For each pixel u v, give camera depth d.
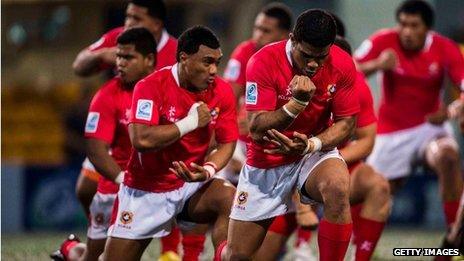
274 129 21.31
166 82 22.89
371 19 59.53
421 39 34.50
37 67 63.56
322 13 20.84
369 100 25.94
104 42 29.70
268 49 21.84
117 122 26.09
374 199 27.56
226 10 63.56
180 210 23.69
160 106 22.89
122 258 23.73
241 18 63.31
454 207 33.31
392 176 35.69
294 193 24.03
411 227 50.00
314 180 22.00
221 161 23.39
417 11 34.25
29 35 64.31
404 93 35.06
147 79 22.94
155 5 28.86
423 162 35.19
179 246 32.56
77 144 55.38
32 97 62.47
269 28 31.14
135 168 23.42
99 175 28.12
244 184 22.73
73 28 63.50
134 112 22.78
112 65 29.66
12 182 49.94
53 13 63.62
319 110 22.17
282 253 32.97
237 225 22.72
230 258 22.73
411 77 34.84
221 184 23.61
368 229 27.56
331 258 21.64
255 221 22.66
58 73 63.25
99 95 26.00
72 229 50.06
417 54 34.75
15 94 62.59
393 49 34.78
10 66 64.00
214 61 22.55
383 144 35.50
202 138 23.34
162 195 23.47
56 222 50.06
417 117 35.22
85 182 28.34
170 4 61.97
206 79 22.59
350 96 22.16
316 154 22.38
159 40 29.17
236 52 31.91
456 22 61.84
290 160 22.48
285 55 21.64
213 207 23.48
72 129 55.38
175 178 23.48
